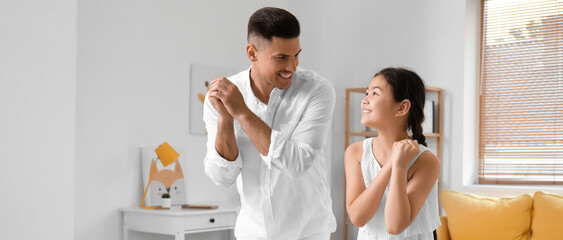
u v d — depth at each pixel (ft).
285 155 5.12
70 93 10.54
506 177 14.71
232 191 14.84
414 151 4.90
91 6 11.55
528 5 14.57
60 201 10.36
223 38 14.62
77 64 11.28
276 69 5.31
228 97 5.05
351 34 16.02
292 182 5.72
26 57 9.98
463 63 14.52
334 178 15.62
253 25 5.35
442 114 14.78
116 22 12.05
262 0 15.84
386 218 4.87
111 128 11.97
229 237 14.65
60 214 10.36
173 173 13.03
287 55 5.26
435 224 5.24
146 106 12.69
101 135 11.78
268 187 5.71
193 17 13.80
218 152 5.52
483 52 15.12
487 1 15.12
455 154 14.58
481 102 15.10
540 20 14.40
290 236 5.84
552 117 14.15
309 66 15.99
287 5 16.44
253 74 5.76
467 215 12.56
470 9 14.89
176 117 13.35
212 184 14.26
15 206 9.80
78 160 11.34
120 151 12.16
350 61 16.03
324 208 5.98
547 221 11.66
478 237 12.34
